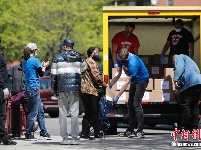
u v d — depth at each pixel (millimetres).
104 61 37094
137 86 33188
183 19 41219
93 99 33719
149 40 42156
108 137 34844
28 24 96625
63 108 29984
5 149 28172
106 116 34719
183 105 34469
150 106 37000
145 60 39594
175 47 38344
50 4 97250
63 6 97438
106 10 37094
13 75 34094
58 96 29969
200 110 37031
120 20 41344
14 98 33688
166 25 42000
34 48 33375
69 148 28281
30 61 33062
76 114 30016
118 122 36688
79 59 29891
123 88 33406
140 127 33344
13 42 96500
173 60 34656
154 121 37000
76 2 98562
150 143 30062
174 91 36438
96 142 31141
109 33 41438
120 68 33844
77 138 30172
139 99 33250
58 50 98312
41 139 33938
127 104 35781
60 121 30062
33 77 33156
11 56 97812
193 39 38281
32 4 97125
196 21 39469
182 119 34562
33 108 33312
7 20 94250
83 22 99312
